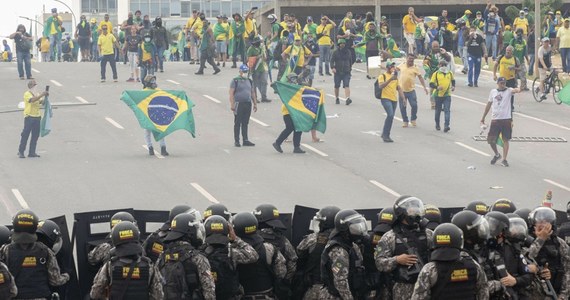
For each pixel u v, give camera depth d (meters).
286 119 27.02
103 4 107.56
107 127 30.86
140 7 102.44
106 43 39.69
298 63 35.22
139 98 26.45
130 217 11.75
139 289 10.17
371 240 11.41
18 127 30.81
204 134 29.91
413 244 10.80
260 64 34.78
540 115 33.69
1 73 42.78
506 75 33.75
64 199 21.77
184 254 10.59
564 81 37.75
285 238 11.70
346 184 23.48
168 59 61.09
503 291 10.20
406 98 31.16
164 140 28.52
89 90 37.69
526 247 11.06
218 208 11.84
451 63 32.34
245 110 27.92
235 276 11.08
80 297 12.24
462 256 9.63
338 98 35.03
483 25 44.56
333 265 10.86
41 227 11.38
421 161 26.36
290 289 11.70
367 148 28.02
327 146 28.28
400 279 10.78
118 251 10.23
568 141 29.52
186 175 24.31
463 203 21.58
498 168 25.70
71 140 28.91
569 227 11.89
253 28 43.56
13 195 22.14
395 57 47.09
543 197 22.47
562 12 60.25
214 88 38.25
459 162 26.33
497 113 25.80
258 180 23.81
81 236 12.34
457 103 35.69
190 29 47.03
